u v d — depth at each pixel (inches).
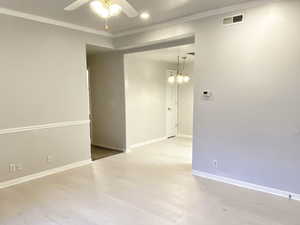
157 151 215.6
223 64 135.0
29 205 113.7
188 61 263.0
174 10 136.6
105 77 222.2
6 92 134.2
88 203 115.4
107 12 94.3
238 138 133.6
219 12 133.6
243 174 133.6
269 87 120.8
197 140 150.9
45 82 151.9
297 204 112.9
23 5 127.6
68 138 167.5
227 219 100.4
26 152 144.8
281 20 114.6
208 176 148.0
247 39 125.3
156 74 252.4
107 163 180.4
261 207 110.3
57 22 155.6
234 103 133.0
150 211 107.3
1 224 97.7
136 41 181.8
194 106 149.6
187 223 97.5
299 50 111.1
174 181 142.9
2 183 135.3
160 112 262.5
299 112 113.3
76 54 169.3
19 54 138.5
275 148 121.7
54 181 144.0
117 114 218.2
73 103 169.5
